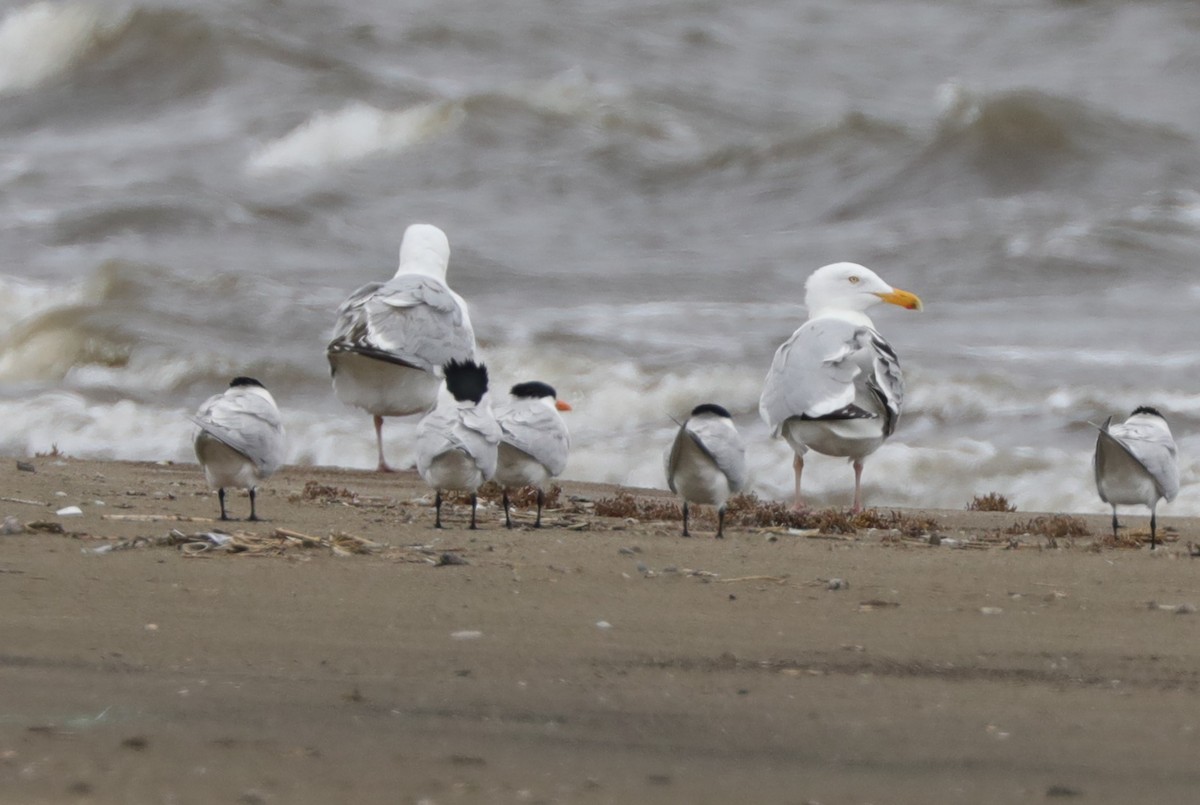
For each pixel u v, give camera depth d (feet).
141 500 42.24
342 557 31.04
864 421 44.83
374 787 15.15
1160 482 36.29
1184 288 102.99
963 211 129.08
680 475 37.01
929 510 51.83
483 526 39.09
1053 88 170.71
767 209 135.74
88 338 84.64
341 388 52.90
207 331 89.25
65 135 164.55
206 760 15.89
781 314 97.30
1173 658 23.15
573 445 67.10
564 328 91.40
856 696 20.21
